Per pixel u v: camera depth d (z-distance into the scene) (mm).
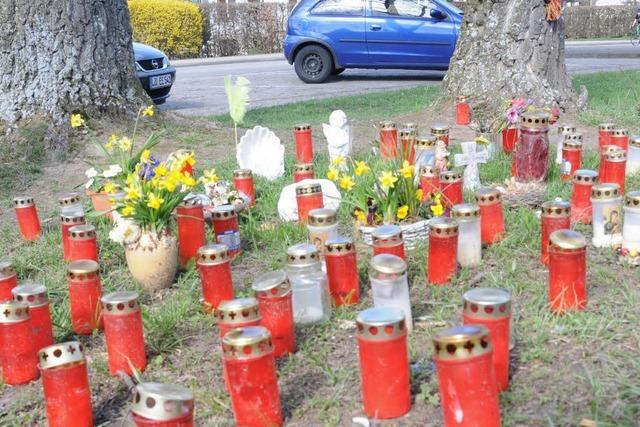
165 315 4055
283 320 3498
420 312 3891
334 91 15398
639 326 3459
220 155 8516
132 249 4531
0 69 8664
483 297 2990
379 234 4004
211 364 3607
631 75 13961
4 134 8531
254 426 2883
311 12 16688
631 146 6281
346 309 3961
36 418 3324
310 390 3232
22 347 3625
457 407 2594
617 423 2721
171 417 2598
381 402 2916
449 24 15828
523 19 9508
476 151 5961
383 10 16203
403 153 5789
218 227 4953
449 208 4938
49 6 8641
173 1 29266
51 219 6555
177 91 17047
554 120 6891
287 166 7395
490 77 9727
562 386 3018
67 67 8750
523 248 4676
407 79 16906
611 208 4480
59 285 4836
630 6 32969
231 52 30188
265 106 13406
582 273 3627
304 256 3801
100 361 3729
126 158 5531
